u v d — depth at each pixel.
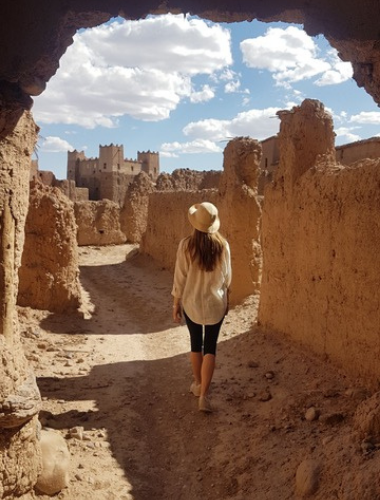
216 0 3.24
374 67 3.39
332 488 3.12
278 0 3.27
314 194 5.86
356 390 4.71
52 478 3.38
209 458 4.16
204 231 4.93
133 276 14.70
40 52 3.00
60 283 8.59
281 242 6.68
